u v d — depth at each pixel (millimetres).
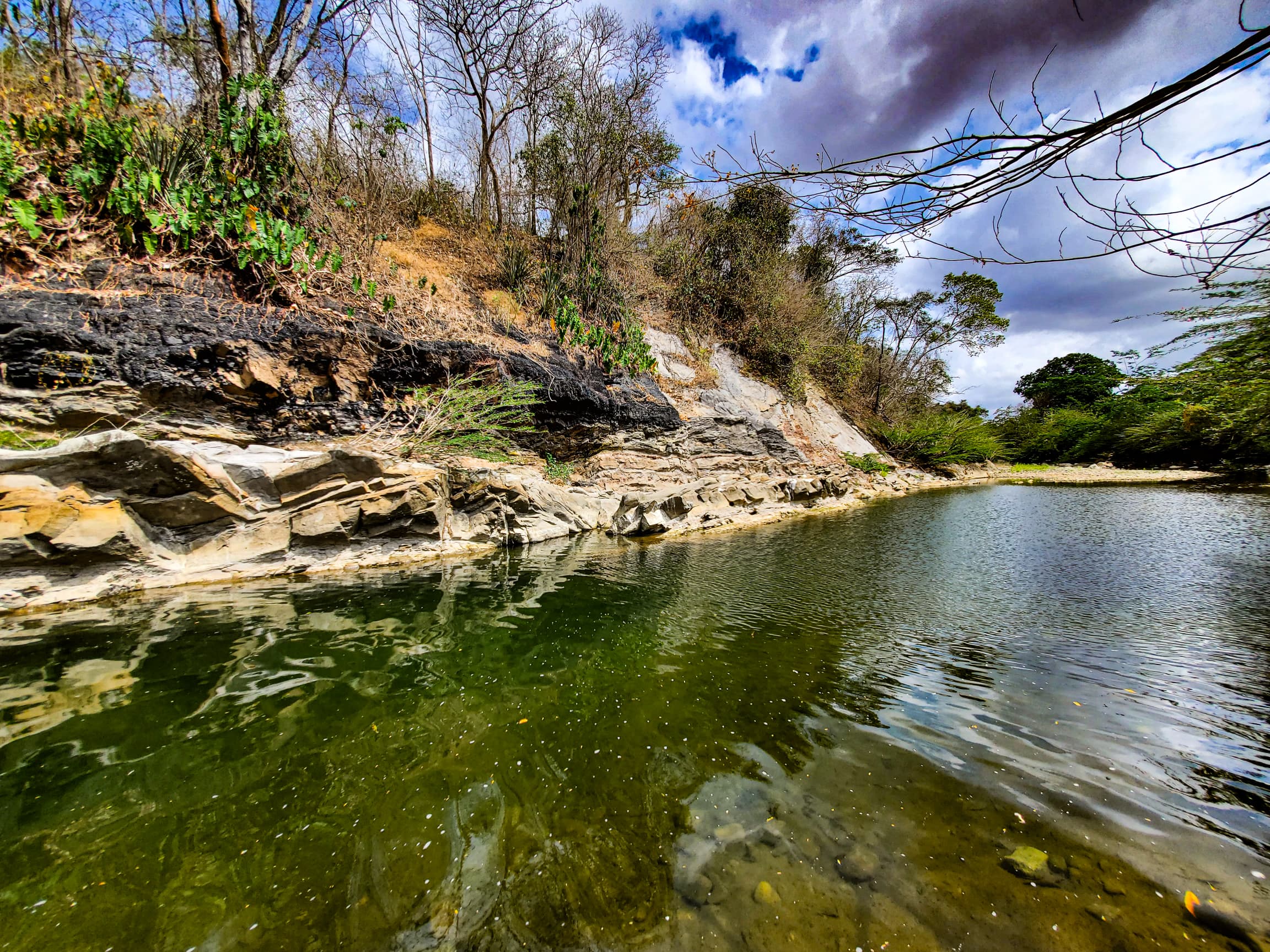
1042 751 2234
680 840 1773
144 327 5555
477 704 2707
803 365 16766
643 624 4055
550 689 2904
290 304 6852
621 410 10609
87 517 4109
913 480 18016
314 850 1673
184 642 3322
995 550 7000
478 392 7793
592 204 12203
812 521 10000
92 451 4211
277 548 5137
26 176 5375
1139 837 1717
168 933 1368
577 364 10461
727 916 1484
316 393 6848
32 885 1477
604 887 1583
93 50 6773
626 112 12547
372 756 2199
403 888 1549
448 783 2051
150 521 4543
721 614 4375
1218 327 7109
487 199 13391
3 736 2234
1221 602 4395
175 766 2066
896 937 1409
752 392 15414
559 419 9609
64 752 2131
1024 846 1703
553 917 1477
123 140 5734
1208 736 2326
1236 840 1688
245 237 6371
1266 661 3168
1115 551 6578
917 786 2037
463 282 10570
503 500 7238
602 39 12391
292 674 2953
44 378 4914
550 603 4520
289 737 2322
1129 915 1435
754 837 1783
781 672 3182
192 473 4617
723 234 15570
